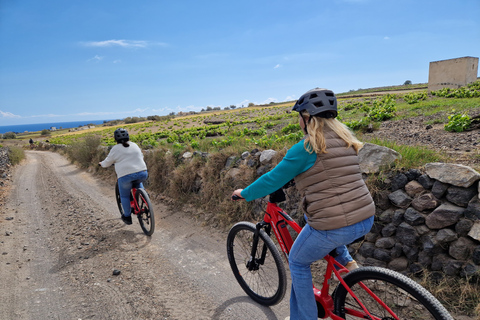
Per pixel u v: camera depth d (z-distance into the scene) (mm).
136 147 4988
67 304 3127
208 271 3658
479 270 2568
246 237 3125
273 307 2887
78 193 8641
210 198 5516
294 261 2086
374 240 3238
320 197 1775
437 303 1646
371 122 9812
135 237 4914
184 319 2797
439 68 31734
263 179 1959
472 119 6781
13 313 3010
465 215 2660
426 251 2859
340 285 2143
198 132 20547
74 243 4828
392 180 3205
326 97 1801
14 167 16469
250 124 23094
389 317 1931
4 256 4465
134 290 3318
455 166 2754
